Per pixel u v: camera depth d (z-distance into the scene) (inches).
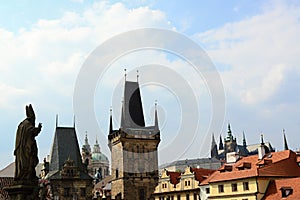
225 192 3499.0
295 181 3080.7
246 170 3408.0
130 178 5068.9
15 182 984.9
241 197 3329.2
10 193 980.6
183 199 4210.1
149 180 5137.8
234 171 3553.2
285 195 3002.0
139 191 5118.1
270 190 3174.2
